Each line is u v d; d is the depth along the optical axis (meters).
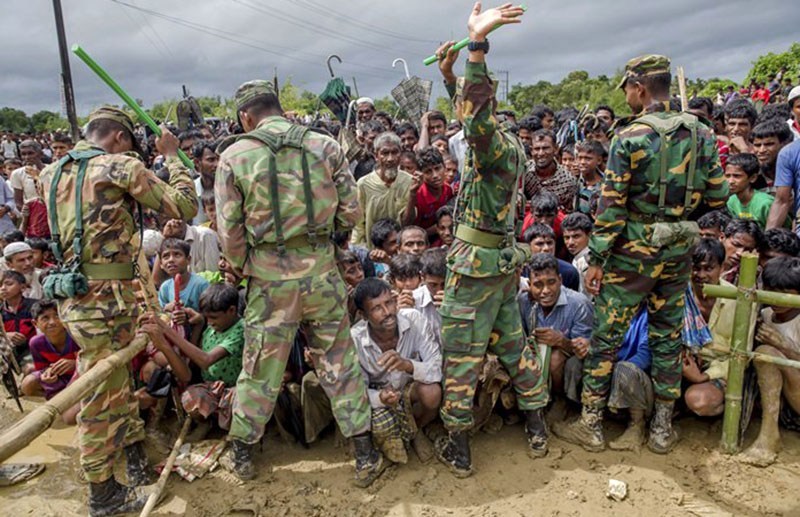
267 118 3.04
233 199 2.84
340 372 3.07
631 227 3.05
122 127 3.05
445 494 3.04
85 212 2.77
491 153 2.74
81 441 2.86
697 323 3.31
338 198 3.05
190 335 3.88
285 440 3.58
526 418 3.41
